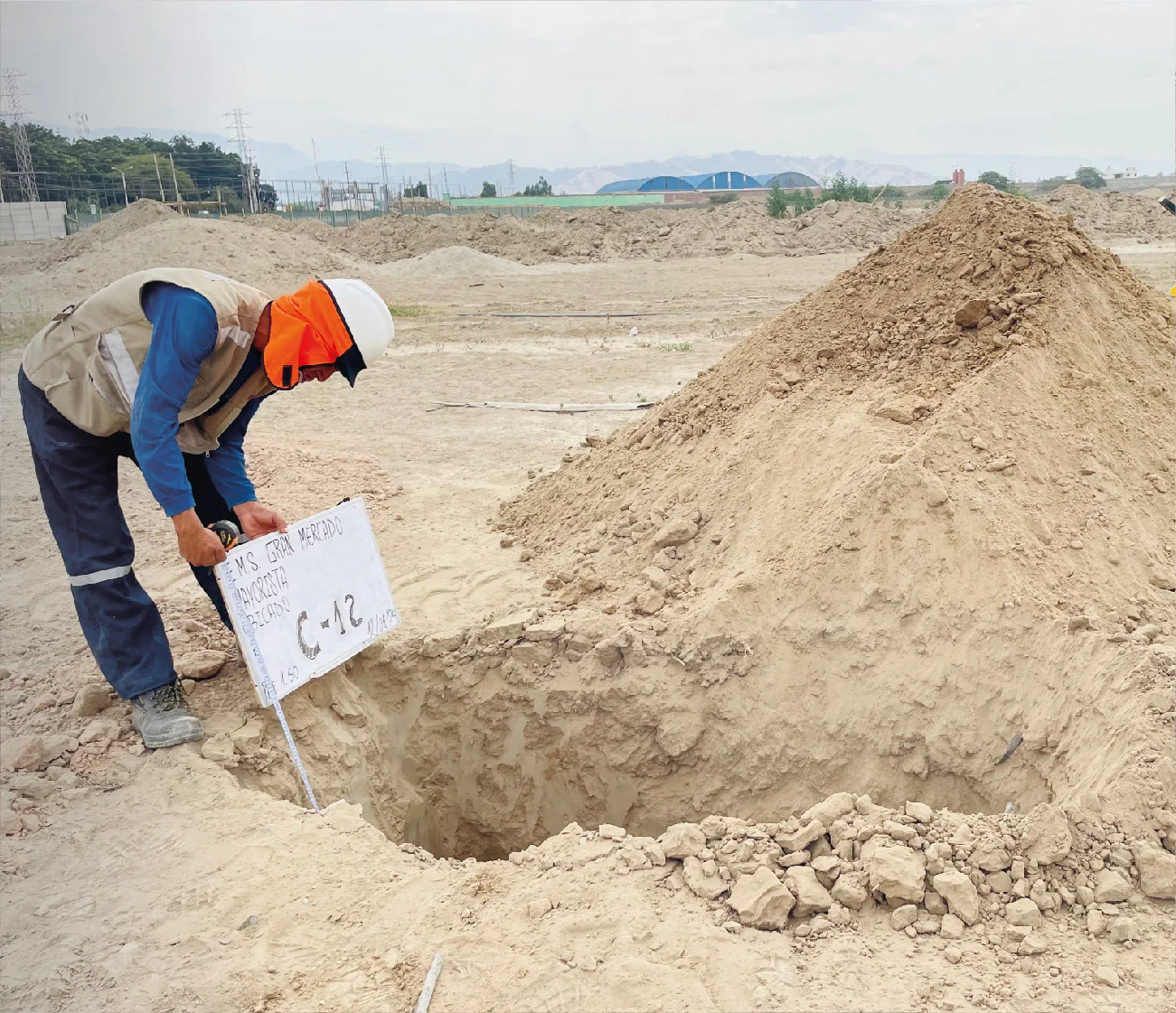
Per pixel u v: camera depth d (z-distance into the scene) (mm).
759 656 4574
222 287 3701
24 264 24156
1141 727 3418
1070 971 2666
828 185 58500
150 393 3572
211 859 3402
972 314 5605
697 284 24938
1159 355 5945
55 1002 2791
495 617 5145
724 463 5660
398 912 3111
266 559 4215
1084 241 6379
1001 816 3295
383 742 4816
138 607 4125
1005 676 4164
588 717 4730
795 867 3119
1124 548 4629
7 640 5223
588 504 6379
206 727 4234
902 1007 2566
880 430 5148
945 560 4504
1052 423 5113
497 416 10492
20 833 3564
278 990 2799
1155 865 2930
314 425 10250
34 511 7449
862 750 4320
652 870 3229
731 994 2635
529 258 33031
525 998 2682
